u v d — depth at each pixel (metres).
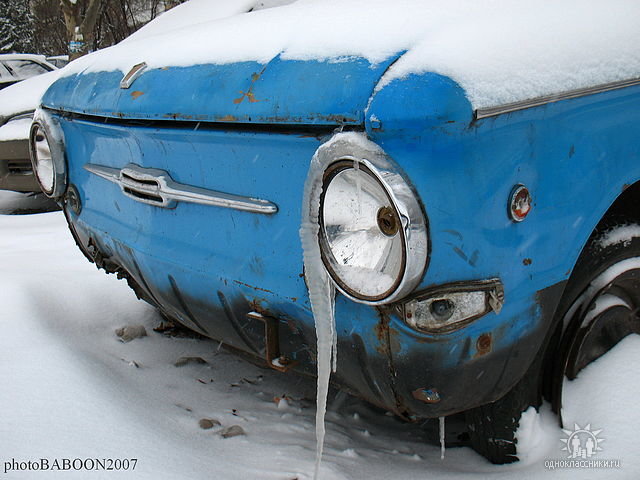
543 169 1.64
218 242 1.97
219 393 2.50
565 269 1.74
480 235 1.54
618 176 1.85
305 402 2.45
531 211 1.63
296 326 1.82
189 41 2.20
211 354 2.86
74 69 2.79
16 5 28.95
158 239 2.20
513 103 1.50
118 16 18.98
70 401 2.16
